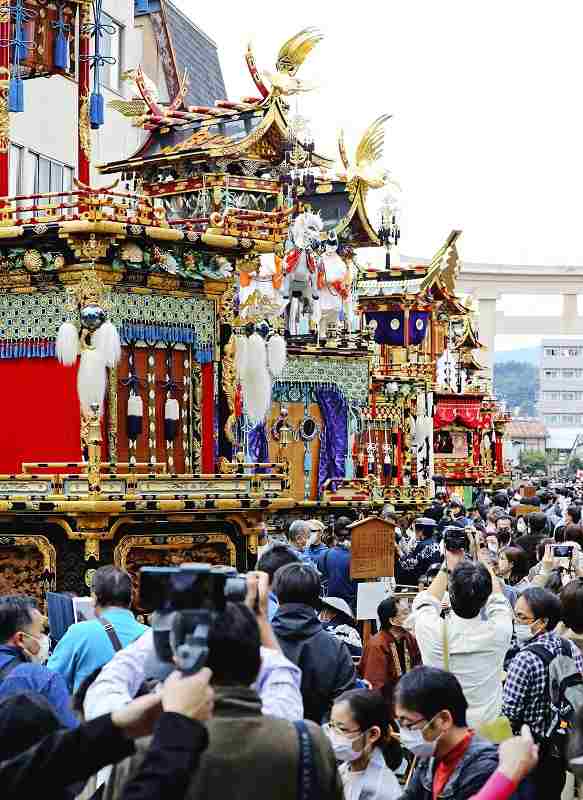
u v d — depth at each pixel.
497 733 10.27
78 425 19.39
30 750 5.03
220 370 20.91
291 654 9.98
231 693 5.71
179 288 20.31
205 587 5.03
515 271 80.56
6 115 21.48
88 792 8.68
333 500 31.22
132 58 37.16
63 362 18.67
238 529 19.75
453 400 52.72
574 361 195.25
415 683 7.54
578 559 16.69
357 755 8.65
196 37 44.28
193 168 29.95
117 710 5.08
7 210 19.28
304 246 31.28
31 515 18.16
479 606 10.34
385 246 36.47
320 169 34.25
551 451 162.12
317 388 32.09
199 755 4.92
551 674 9.56
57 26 22.25
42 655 10.87
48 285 19.48
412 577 20.23
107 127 35.81
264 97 29.19
